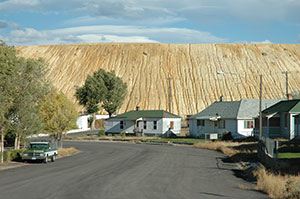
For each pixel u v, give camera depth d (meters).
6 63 32.69
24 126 34.22
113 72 84.19
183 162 29.84
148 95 111.94
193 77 121.69
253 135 54.72
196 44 144.75
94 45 146.75
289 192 15.23
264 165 26.06
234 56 136.12
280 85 117.19
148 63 131.25
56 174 22.09
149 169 24.91
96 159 32.59
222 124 57.56
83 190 16.12
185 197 14.80
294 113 45.56
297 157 27.84
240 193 16.16
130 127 70.12
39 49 149.38
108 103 82.62
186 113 103.75
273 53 138.62
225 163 29.39
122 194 15.19
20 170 24.67
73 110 45.09
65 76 130.25
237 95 111.69
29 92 33.75
